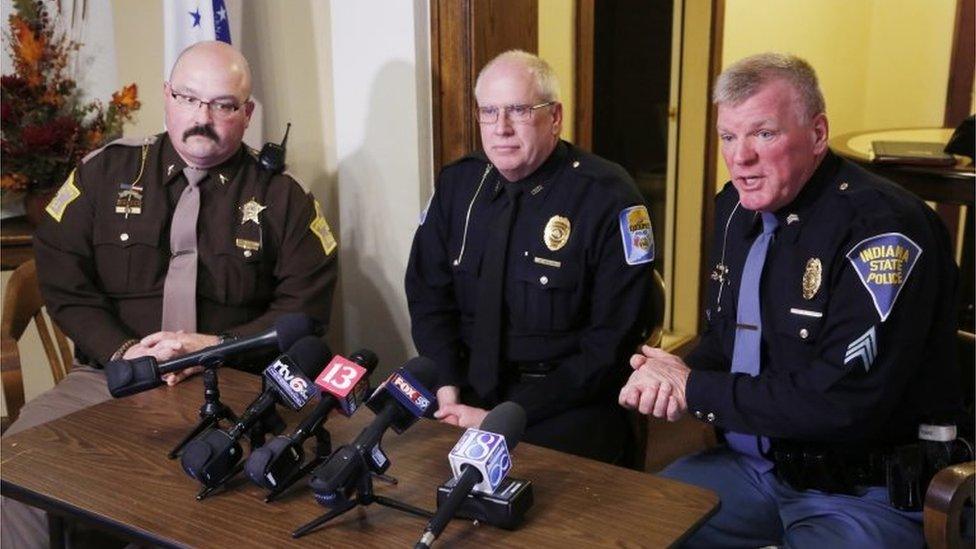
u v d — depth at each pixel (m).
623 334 2.16
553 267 2.20
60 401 2.16
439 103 2.63
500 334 2.26
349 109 2.78
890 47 4.71
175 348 2.06
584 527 1.36
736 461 1.93
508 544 1.32
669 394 1.81
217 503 1.45
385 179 2.75
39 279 2.32
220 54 2.26
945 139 3.45
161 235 2.32
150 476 1.54
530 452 1.59
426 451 1.61
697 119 3.65
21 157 2.52
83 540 1.84
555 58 3.03
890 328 1.66
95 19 2.65
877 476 1.75
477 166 2.33
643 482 1.49
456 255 2.32
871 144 3.28
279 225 2.36
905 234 1.68
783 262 1.82
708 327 2.05
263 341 1.62
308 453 1.60
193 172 2.33
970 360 1.92
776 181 1.75
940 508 1.50
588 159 2.27
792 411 1.71
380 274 2.84
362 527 1.37
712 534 1.84
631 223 2.17
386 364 2.91
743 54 3.75
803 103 1.73
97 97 2.69
